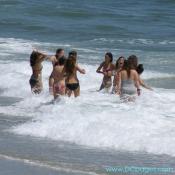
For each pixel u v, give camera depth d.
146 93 36.97
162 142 26.70
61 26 85.00
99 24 87.25
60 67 36.09
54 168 24.16
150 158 25.48
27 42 68.06
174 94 37.50
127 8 109.50
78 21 91.44
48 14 96.12
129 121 29.17
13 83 43.09
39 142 28.33
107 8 107.25
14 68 47.88
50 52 59.66
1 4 101.25
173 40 74.94
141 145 26.88
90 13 98.06
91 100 35.12
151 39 75.62
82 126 29.36
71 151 26.67
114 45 68.62
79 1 114.44
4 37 73.31
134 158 25.44
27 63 49.94
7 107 35.88
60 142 28.31
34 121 31.83
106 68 39.62
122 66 35.81
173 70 50.12
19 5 101.25
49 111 33.22
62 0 112.88
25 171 23.80
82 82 43.94
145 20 95.50
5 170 23.94
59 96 35.44
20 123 31.86
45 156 25.86
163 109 32.41
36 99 36.88
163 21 95.62
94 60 53.88
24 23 86.06
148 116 30.06
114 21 92.25
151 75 47.31
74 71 36.22
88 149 27.00
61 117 31.06
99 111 31.42
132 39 74.94
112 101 34.81
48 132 29.72
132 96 34.25
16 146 27.59
